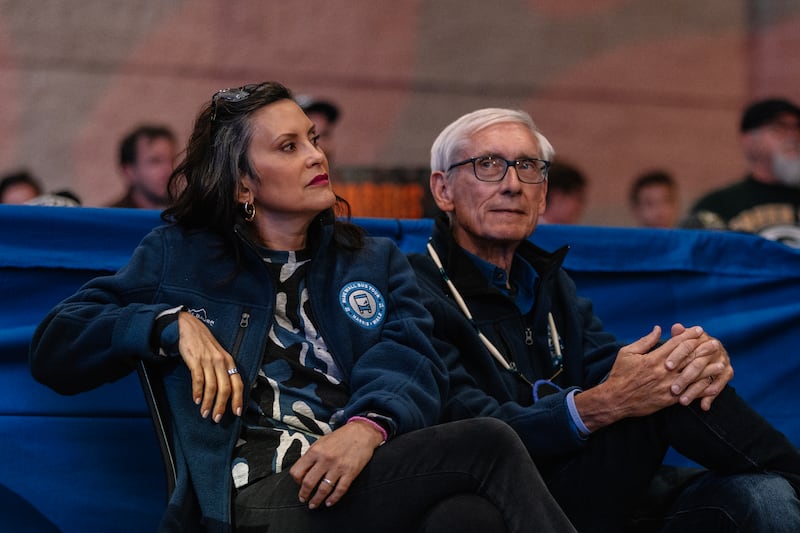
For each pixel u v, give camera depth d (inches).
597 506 137.5
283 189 134.8
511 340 155.4
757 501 129.0
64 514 149.8
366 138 378.0
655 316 183.6
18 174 347.9
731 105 401.7
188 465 122.4
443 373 135.4
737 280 186.5
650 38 397.4
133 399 154.3
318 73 374.0
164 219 139.4
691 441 135.5
